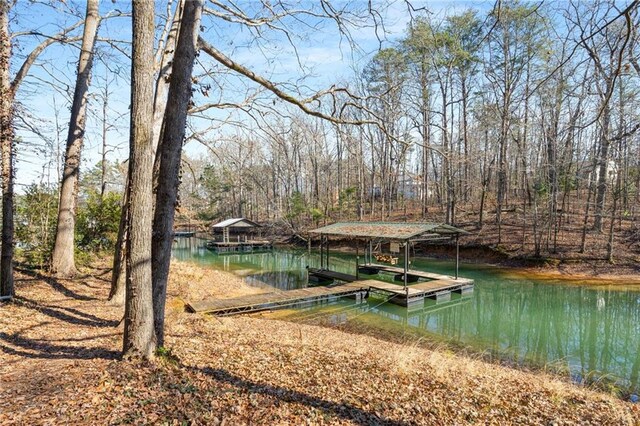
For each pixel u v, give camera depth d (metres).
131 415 3.55
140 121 4.65
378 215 36.12
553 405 4.96
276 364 5.57
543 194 25.19
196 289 14.39
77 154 11.67
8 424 3.30
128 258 4.80
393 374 5.61
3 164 7.92
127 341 4.84
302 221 39.38
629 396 6.86
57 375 4.37
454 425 4.09
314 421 3.83
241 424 3.62
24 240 12.59
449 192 27.31
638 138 22.66
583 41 3.60
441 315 13.47
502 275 19.77
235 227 35.66
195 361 5.21
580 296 15.45
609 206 25.09
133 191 4.71
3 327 6.29
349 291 15.23
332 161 40.06
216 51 6.66
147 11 4.70
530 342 10.56
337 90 8.00
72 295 9.47
